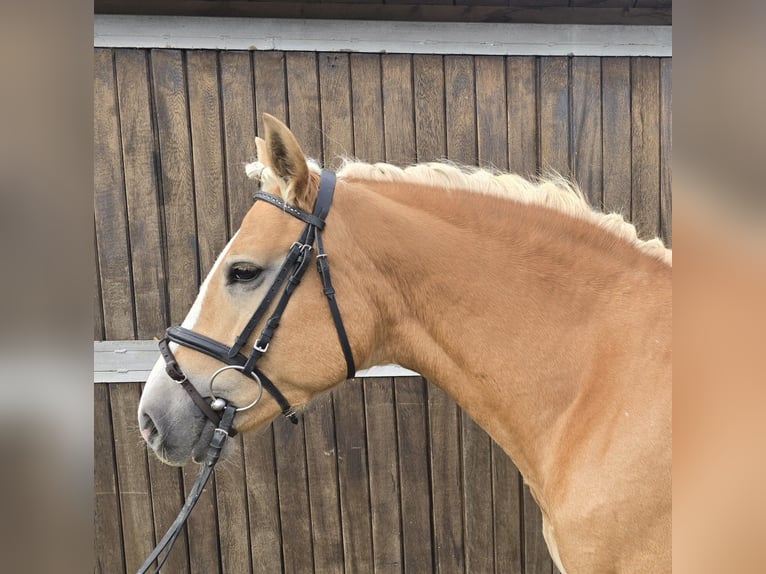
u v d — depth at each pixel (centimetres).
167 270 151
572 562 87
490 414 97
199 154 149
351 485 159
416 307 95
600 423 86
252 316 89
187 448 92
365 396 158
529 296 92
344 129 151
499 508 161
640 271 92
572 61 155
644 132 157
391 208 95
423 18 149
